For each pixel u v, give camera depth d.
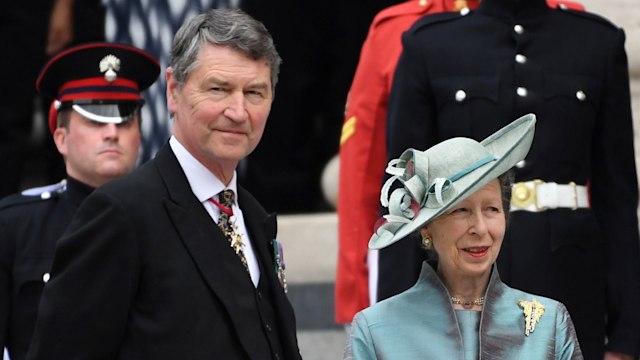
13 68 35.16
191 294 18.61
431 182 18.73
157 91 33.50
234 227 19.45
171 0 33.88
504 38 23.62
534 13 23.81
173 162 19.33
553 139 23.34
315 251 33.31
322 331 32.91
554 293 23.14
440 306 18.92
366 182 25.64
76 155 24.47
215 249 19.00
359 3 34.72
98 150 24.39
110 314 18.41
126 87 24.98
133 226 18.59
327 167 34.81
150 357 18.41
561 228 23.27
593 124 23.86
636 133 30.23
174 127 19.53
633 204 24.22
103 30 34.72
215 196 19.39
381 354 18.80
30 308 23.16
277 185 35.06
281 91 34.81
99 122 24.56
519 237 23.12
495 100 23.25
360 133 25.72
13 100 35.16
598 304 23.64
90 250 18.50
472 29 23.75
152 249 18.64
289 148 35.09
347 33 34.75
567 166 23.41
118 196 18.72
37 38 35.12
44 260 23.44
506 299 19.02
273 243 20.02
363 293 25.67
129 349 18.50
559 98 23.44
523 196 23.25
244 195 19.95
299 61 34.75
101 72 24.88
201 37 19.08
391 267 23.42
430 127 23.66
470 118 23.27
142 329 18.47
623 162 24.12
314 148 35.34
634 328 23.86
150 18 34.09
